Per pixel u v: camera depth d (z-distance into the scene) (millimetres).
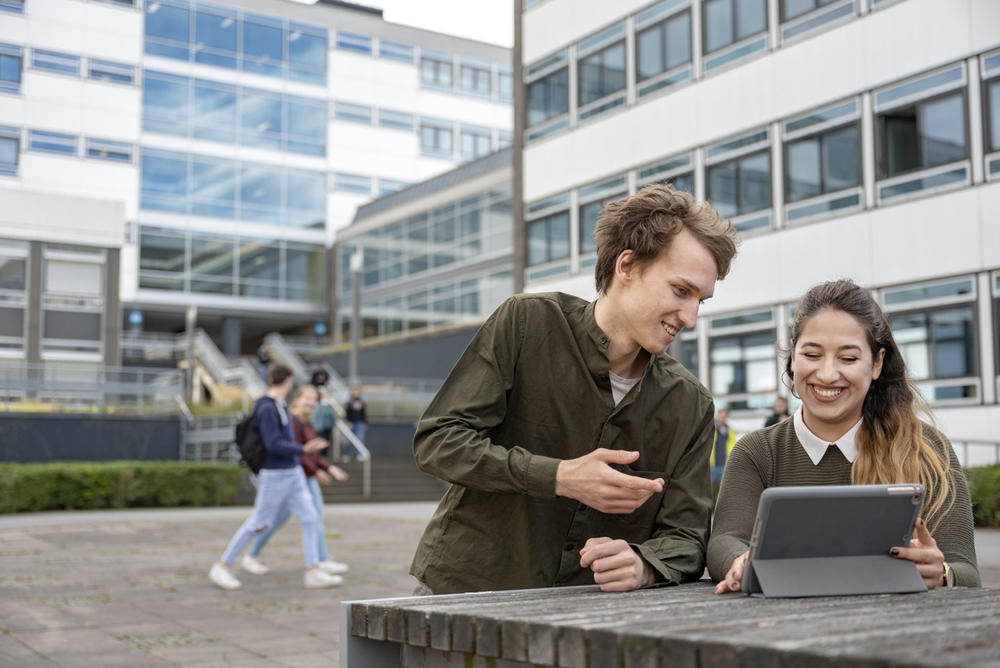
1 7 39750
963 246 15000
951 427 15039
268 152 44094
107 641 5922
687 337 19297
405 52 47562
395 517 15633
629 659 1111
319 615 6859
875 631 1082
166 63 42406
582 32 21891
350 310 42062
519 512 2270
